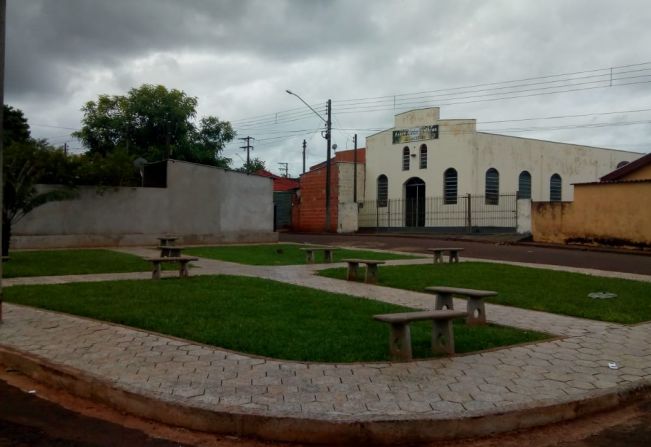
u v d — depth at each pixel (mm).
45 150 16547
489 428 4355
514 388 5020
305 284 11633
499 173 34406
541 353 6281
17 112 33812
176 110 33969
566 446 4199
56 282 11312
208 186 25062
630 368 5766
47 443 4125
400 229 35344
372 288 11266
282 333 6809
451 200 33938
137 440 4195
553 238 24609
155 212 23547
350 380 5156
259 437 4242
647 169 24609
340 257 18578
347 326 7270
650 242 21203
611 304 9500
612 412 4898
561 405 4641
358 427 4164
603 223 22766
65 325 7234
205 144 36500
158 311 8062
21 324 7281
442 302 8023
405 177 36281
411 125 35875
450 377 5305
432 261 17234
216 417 4328
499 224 34156
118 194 22625
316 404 4520
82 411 4766
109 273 13133
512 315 8594
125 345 6258
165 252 17281
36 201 16516
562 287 11414
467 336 6938
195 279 11852
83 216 21812
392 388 4953
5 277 12047
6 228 15500
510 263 16781
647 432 4477
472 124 33000
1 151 7473
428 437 4219
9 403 4934
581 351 6410
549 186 37406
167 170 23891
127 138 33594
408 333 5906
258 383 5023
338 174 38000
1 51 7355
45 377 5449
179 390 4793
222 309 8297
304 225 40344
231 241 25656
